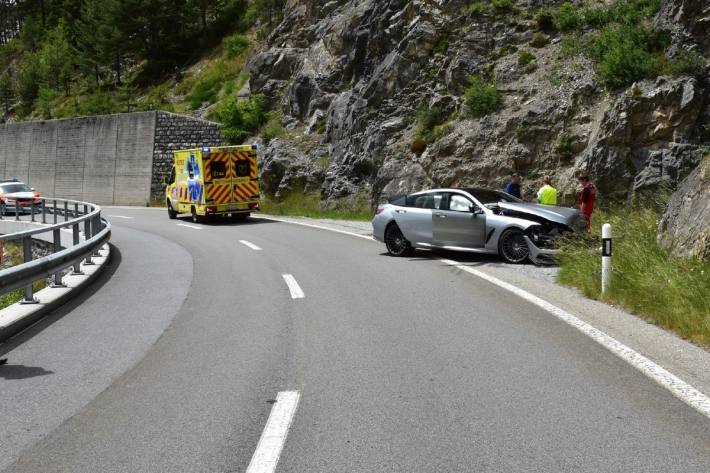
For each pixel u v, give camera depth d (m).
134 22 61.56
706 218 10.24
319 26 41.38
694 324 7.29
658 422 4.78
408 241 14.96
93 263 14.47
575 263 11.31
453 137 24.08
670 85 19.48
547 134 22.17
